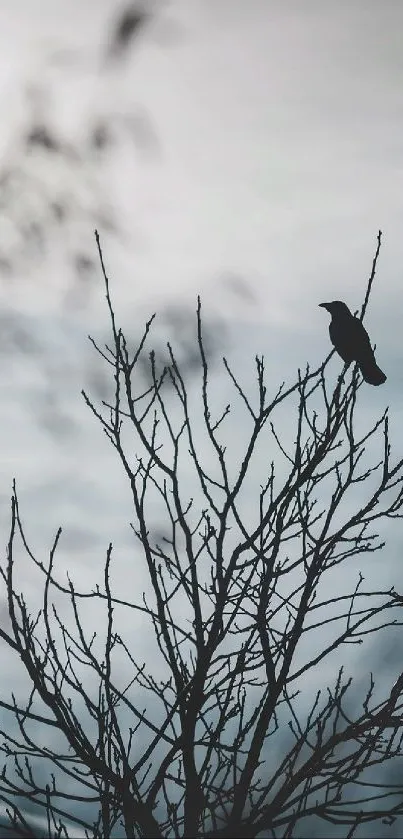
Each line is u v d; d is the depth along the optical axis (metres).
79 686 4.07
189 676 4.06
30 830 3.61
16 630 4.05
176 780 3.90
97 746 3.98
